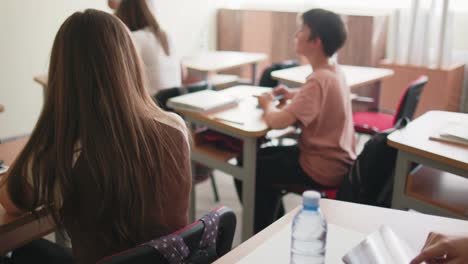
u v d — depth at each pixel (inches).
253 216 91.6
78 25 41.2
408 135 77.2
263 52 206.8
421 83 106.8
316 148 87.4
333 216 47.4
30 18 151.7
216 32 219.3
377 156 75.0
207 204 122.6
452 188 77.3
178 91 101.7
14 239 54.4
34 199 44.1
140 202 42.7
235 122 88.4
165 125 44.2
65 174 40.8
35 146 42.5
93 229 43.5
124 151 40.9
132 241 43.9
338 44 86.7
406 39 174.6
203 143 99.8
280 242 42.3
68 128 40.9
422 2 167.0
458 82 171.2
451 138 74.0
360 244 40.6
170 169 44.3
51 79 42.1
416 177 81.5
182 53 205.8
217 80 155.9
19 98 154.3
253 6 215.2
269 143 127.7
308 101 84.4
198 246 41.8
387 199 81.2
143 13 108.7
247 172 88.8
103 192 41.1
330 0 193.0
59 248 59.6
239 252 41.3
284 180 91.4
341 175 87.8
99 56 40.7
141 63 44.7
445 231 44.9
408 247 40.6
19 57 151.5
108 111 40.3
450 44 166.2
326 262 39.2
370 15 176.6
